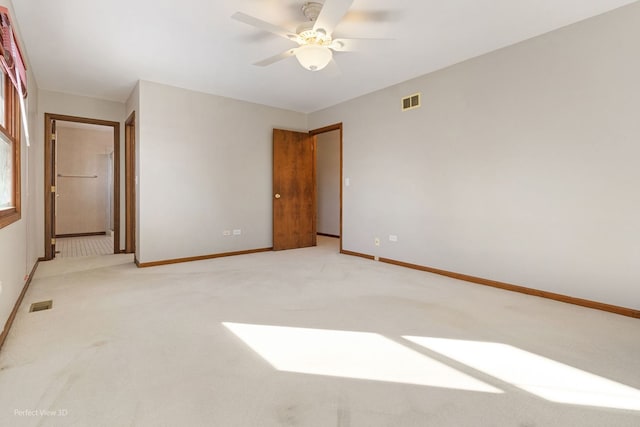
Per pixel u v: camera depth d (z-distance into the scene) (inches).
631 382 66.2
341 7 85.7
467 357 76.5
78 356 75.3
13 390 61.9
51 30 114.6
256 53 134.0
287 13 105.3
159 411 56.6
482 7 102.4
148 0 97.3
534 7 102.5
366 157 191.5
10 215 91.9
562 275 116.5
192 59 139.9
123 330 89.9
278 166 218.2
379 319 99.3
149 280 141.6
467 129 143.0
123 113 204.8
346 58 140.3
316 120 228.5
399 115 171.9
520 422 54.4
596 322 97.0
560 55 115.1
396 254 175.8
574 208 113.3
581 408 58.1
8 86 98.6
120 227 206.1
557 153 116.7
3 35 82.7
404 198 170.9
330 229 307.1
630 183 101.7
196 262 179.8
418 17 108.3
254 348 80.4
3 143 90.9
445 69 150.6
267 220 218.2
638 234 100.7
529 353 78.4
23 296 118.3
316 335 88.0
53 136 187.9
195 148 183.8
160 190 172.2
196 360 74.2
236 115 200.4
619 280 104.3
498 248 133.6
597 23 106.8
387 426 53.4
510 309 108.0
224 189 196.5
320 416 55.7
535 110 121.9
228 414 56.1
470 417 55.7
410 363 73.8
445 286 135.0
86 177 295.1
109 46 127.6
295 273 155.7
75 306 108.5
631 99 100.9
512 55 127.6
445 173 151.9
